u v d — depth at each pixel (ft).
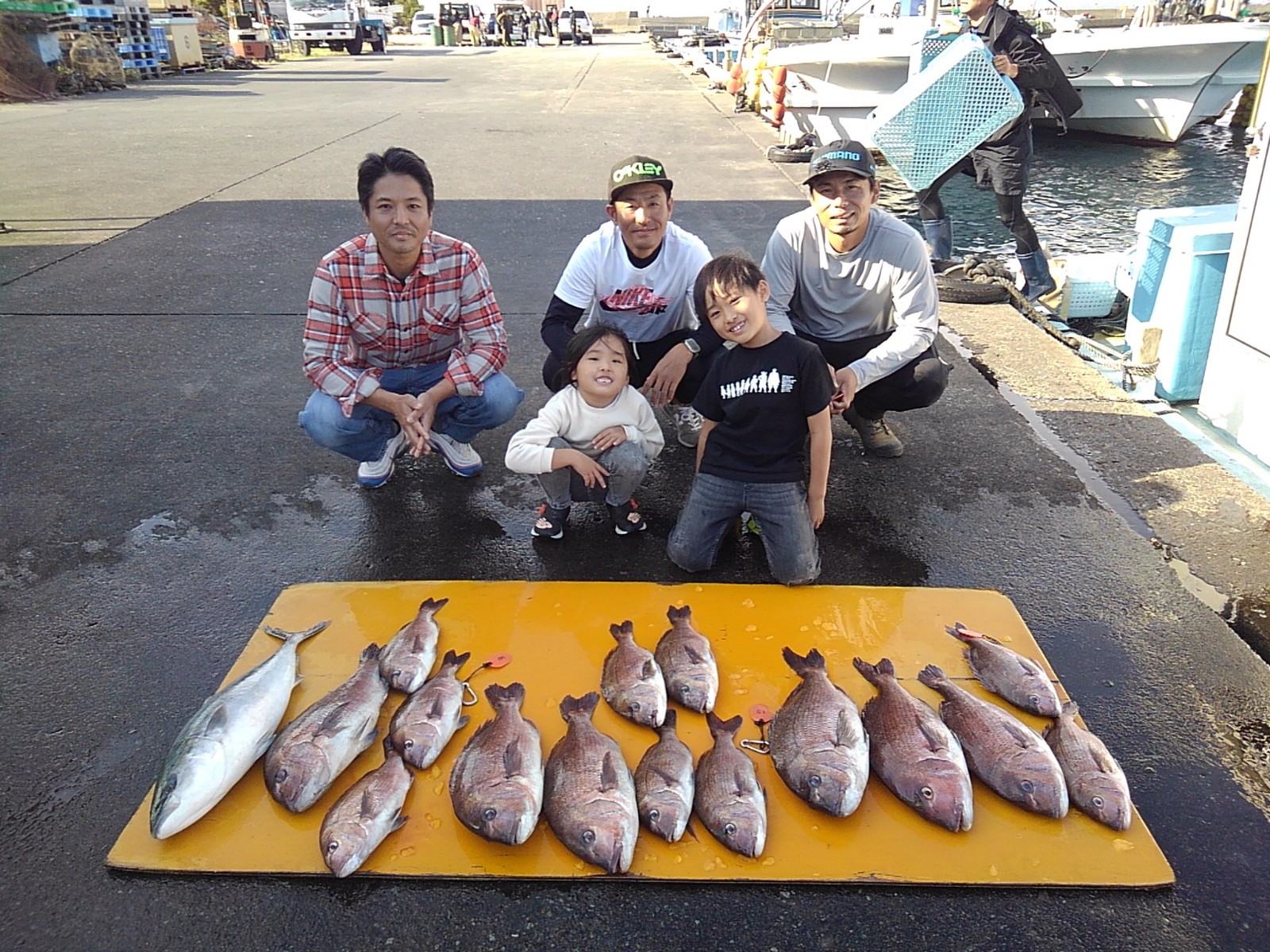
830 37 56.08
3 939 6.45
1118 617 9.73
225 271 21.63
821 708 7.81
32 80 58.80
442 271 11.21
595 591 10.00
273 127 45.60
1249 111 51.31
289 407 14.85
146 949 6.39
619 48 146.72
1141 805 7.44
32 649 9.36
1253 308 13.17
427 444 11.16
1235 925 6.48
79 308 19.19
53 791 7.68
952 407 14.71
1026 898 6.64
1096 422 14.24
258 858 6.92
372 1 195.00
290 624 9.49
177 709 8.58
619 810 6.86
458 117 50.31
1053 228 32.73
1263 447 13.16
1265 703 8.54
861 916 6.54
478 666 8.82
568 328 12.31
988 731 7.61
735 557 10.94
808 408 9.73
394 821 7.06
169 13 85.97
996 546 11.03
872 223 11.65
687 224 25.41
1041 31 44.27
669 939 6.41
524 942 6.40
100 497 12.23
